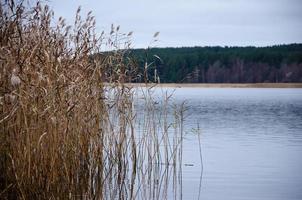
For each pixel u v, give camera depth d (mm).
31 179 7730
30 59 7832
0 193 7688
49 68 7945
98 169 8789
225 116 31281
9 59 7629
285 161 13992
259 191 10281
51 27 8508
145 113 10406
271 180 11398
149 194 9578
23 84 7688
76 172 8289
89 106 8727
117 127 9602
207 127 23516
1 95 7578
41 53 8055
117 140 9641
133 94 9734
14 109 7617
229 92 89875
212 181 11172
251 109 39250
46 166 7805
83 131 8578
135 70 9484
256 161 13930
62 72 8094
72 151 8102
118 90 9414
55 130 7812
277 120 28719
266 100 54969
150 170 10289
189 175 11758
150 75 9898
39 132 7801
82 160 8531
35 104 7762
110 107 9375
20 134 7766
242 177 11695
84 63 8586
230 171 12383
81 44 8602
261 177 11727
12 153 7812
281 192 10211
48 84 7836
